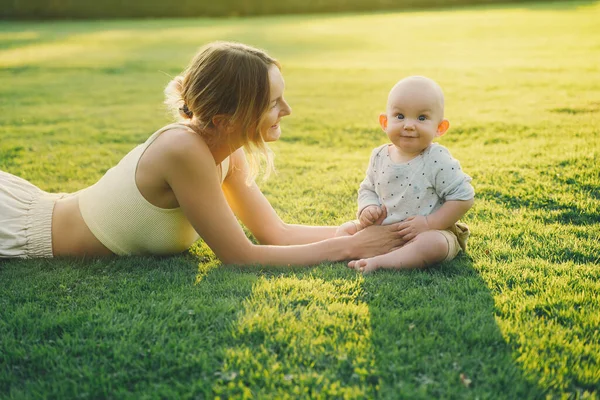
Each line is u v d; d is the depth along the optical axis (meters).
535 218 3.96
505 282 2.97
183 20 33.62
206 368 2.24
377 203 3.40
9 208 3.43
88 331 2.53
